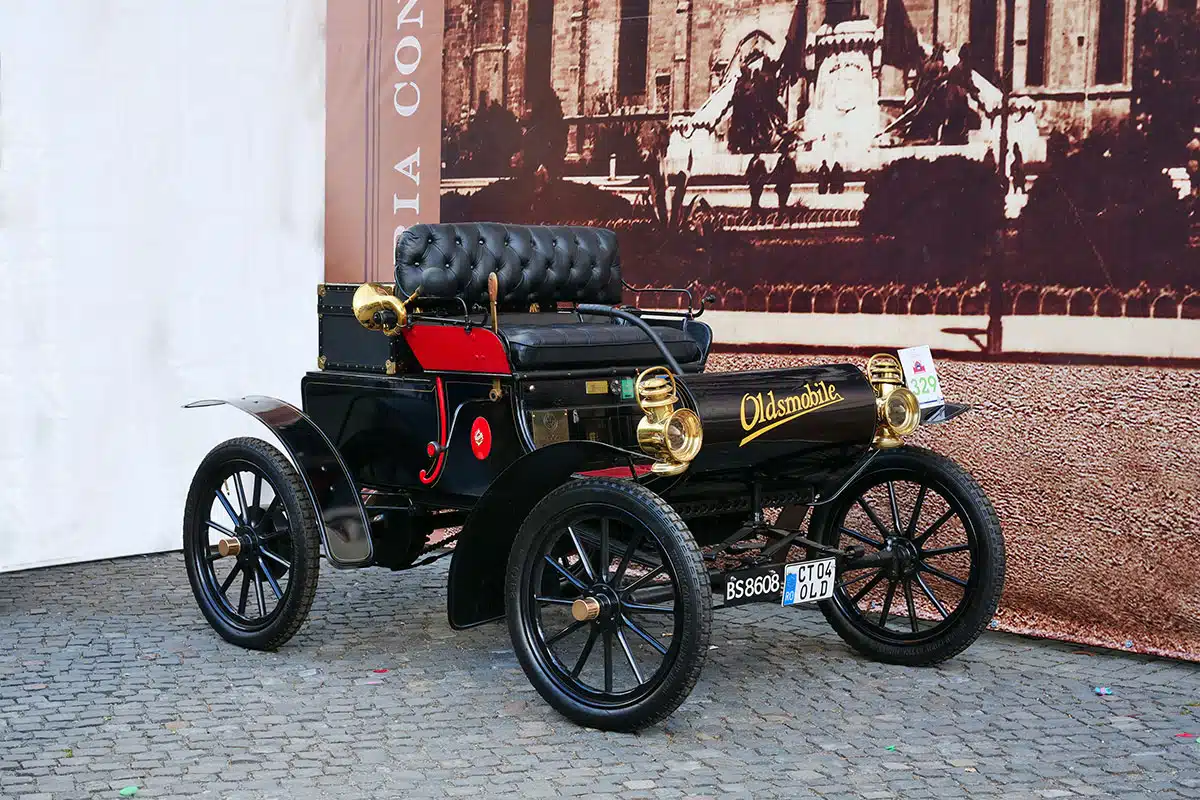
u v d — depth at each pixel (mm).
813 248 5926
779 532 4910
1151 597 5250
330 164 7047
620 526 4535
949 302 5637
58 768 3844
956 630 4852
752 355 6086
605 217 6406
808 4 5875
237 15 6668
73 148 6211
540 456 4301
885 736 4219
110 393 6414
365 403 5082
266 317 6887
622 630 4301
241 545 5094
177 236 6562
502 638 5277
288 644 5148
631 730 4195
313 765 3902
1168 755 4086
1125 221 5270
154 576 6188
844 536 5914
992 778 3877
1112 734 4273
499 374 4598
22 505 6188
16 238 6082
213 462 5184
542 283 5281
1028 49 5426
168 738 4105
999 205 5512
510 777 3830
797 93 5922
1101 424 5340
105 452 6422
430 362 4840
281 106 6848
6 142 6027
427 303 5000
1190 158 5137
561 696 4301
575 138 6461
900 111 5703
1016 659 5133
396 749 4051
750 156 6043
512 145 6621
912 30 5660
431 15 6766
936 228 5648
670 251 6254
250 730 4191
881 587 5852
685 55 6172
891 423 4770
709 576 4230
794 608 5824
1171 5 5156
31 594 5852
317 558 4938
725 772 3898
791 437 4453
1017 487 5516
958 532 5656
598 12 6363
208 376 6719
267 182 6832
